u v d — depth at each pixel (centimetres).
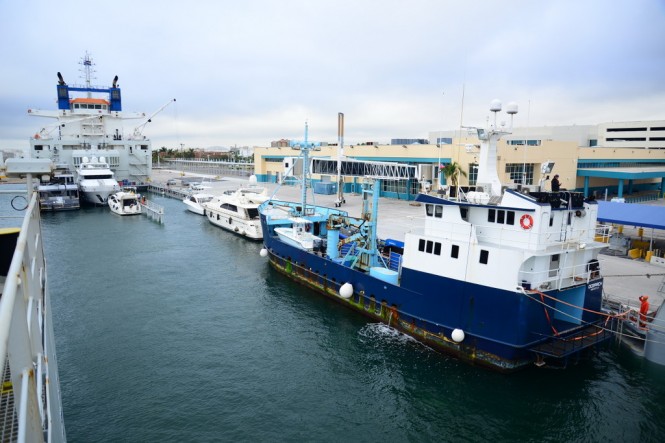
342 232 3416
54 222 5878
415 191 6788
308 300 2948
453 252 2092
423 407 1823
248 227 4794
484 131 2281
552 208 1969
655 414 1772
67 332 2428
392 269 2891
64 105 8638
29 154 8156
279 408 1791
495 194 2250
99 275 3472
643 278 2962
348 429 1688
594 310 2159
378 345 2312
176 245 4547
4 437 617
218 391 1891
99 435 1592
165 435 1603
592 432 1678
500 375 2000
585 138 10469
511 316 1905
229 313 2728
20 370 439
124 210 6431
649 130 10288
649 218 3491
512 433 1680
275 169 9925
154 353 2205
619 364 2125
